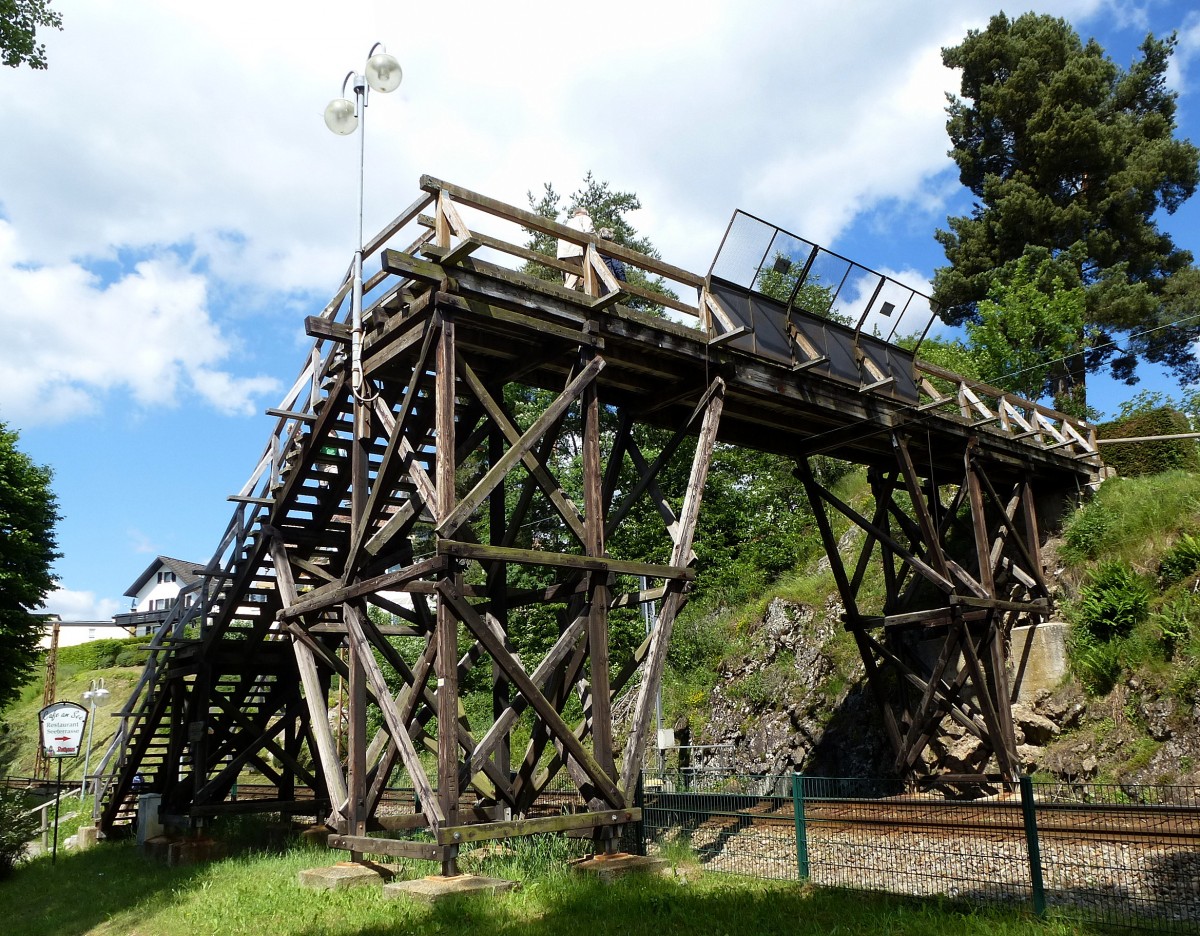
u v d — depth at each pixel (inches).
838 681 746.8
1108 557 647.1
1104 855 366.3
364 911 320.8
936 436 617.3
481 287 377.1
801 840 374.6
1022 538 723.4
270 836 594.9
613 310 422.0
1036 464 696.4
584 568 384.2
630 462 1090.1
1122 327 1186.6
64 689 2165.4
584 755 367.6
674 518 452.4
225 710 589.9
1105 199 1201.4
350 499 521.0
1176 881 321.7
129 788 721.6
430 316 376.8
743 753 797.9
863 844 422.0
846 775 689.0
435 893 320.2
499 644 353.7
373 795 394.9
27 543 1167.0
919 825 417.7
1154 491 666.2
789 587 883.4
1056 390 1149.7
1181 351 1263.5
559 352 420.5
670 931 280.4
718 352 468.4
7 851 602.2
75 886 503.8
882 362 589.9
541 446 463.5
